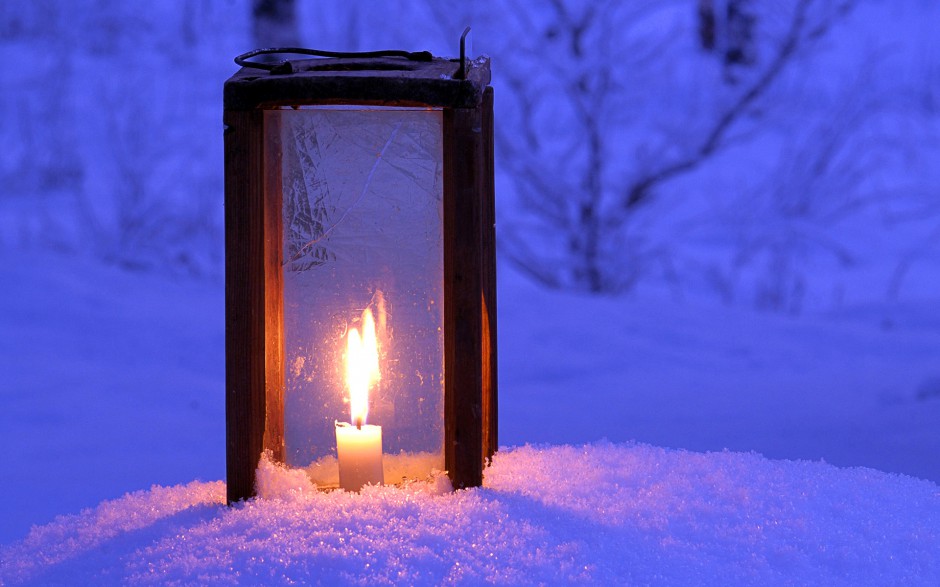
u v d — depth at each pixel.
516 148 5.07
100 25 8.30
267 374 1.21
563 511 1.17
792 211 5.33
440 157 1.21
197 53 7.80
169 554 1.14
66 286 3.32
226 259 1.20
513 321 3.25
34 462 1.78
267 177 1.21
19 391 2.41
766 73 5.24
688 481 1.24
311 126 1.21
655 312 3.43
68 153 6.38
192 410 2.29
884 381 2.53
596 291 5.06
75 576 1.14
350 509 1.16
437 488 1.21
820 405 2.28
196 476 1.70
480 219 1.19
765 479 1.25
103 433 2.04
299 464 1.23
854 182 5.44
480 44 5.19
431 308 1.22
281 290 1.23
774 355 3.02
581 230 5.08
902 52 8.70
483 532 1.14
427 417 1.22
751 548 1.14
